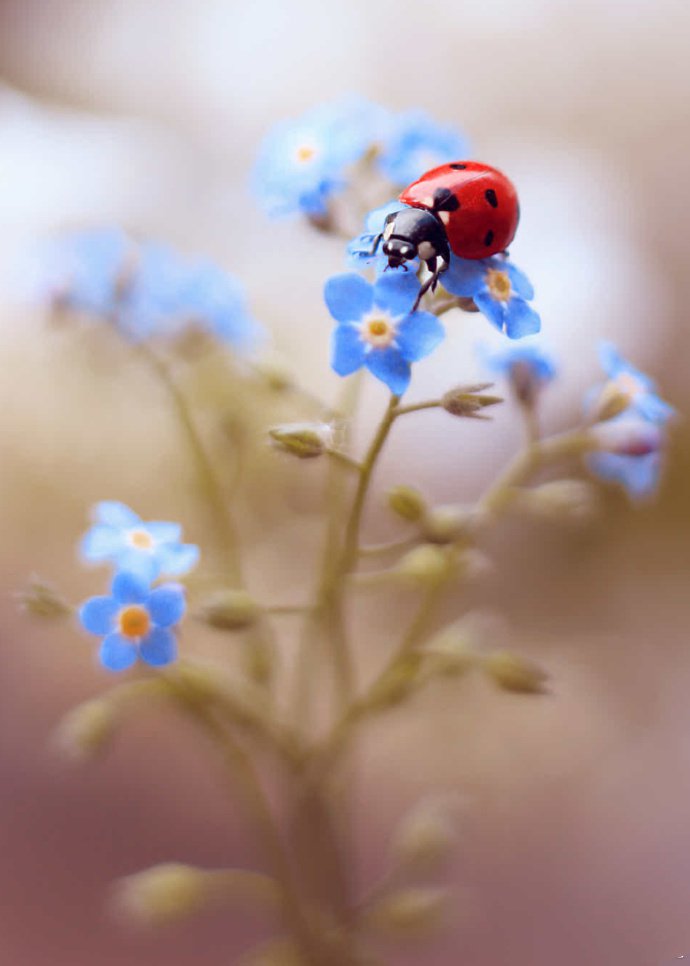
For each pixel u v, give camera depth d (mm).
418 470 274
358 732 208
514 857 266
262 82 327
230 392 218
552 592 302
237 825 272
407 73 334
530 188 302
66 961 255
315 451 186
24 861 269
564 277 279
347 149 197
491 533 293
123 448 280
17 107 291
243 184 305
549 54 341
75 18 344
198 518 243
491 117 338
